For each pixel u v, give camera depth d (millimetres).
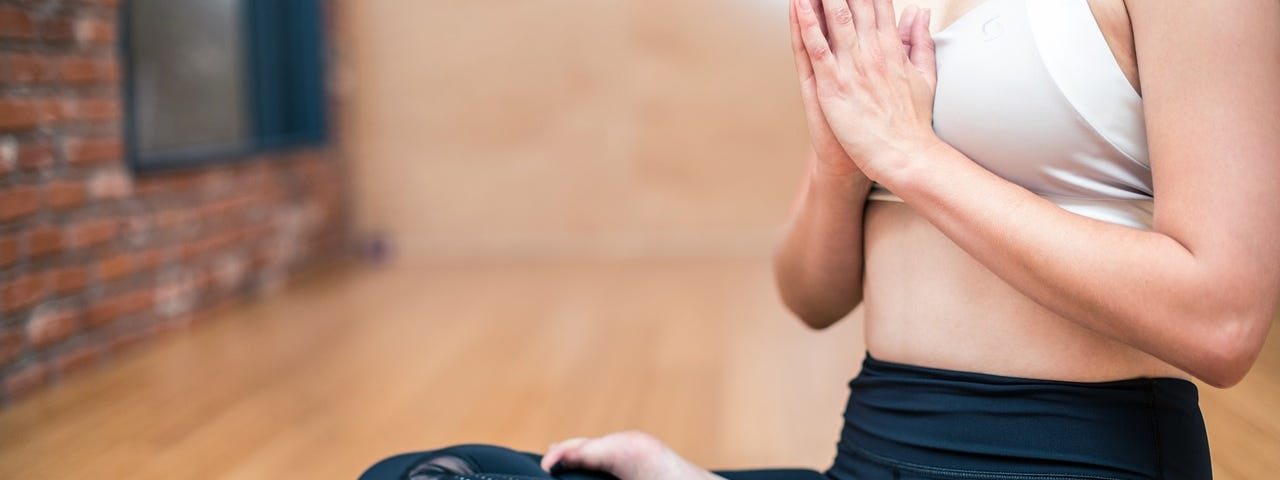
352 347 3990
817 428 2932
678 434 2871
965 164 854
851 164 958
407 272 5988
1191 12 765
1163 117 778
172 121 4438
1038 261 796
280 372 3582
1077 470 880
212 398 3250
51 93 3416
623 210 6715
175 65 4465
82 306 3590
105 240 3738
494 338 4152
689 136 6672
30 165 3303
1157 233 776
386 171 6680
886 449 975
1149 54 789
